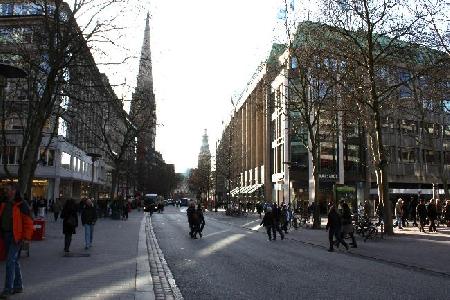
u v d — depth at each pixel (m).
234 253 16.84
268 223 23.47
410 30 24.41
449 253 16.91
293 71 36.09
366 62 25.75
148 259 13.91
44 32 21.78
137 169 89.25
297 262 14.41
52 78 19.38
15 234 7.83
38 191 55.09
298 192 58.25
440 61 24.62
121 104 27.17
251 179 83.50
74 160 63.38
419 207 27.73
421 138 59.97
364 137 59.28
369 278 11.33
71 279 10.00
